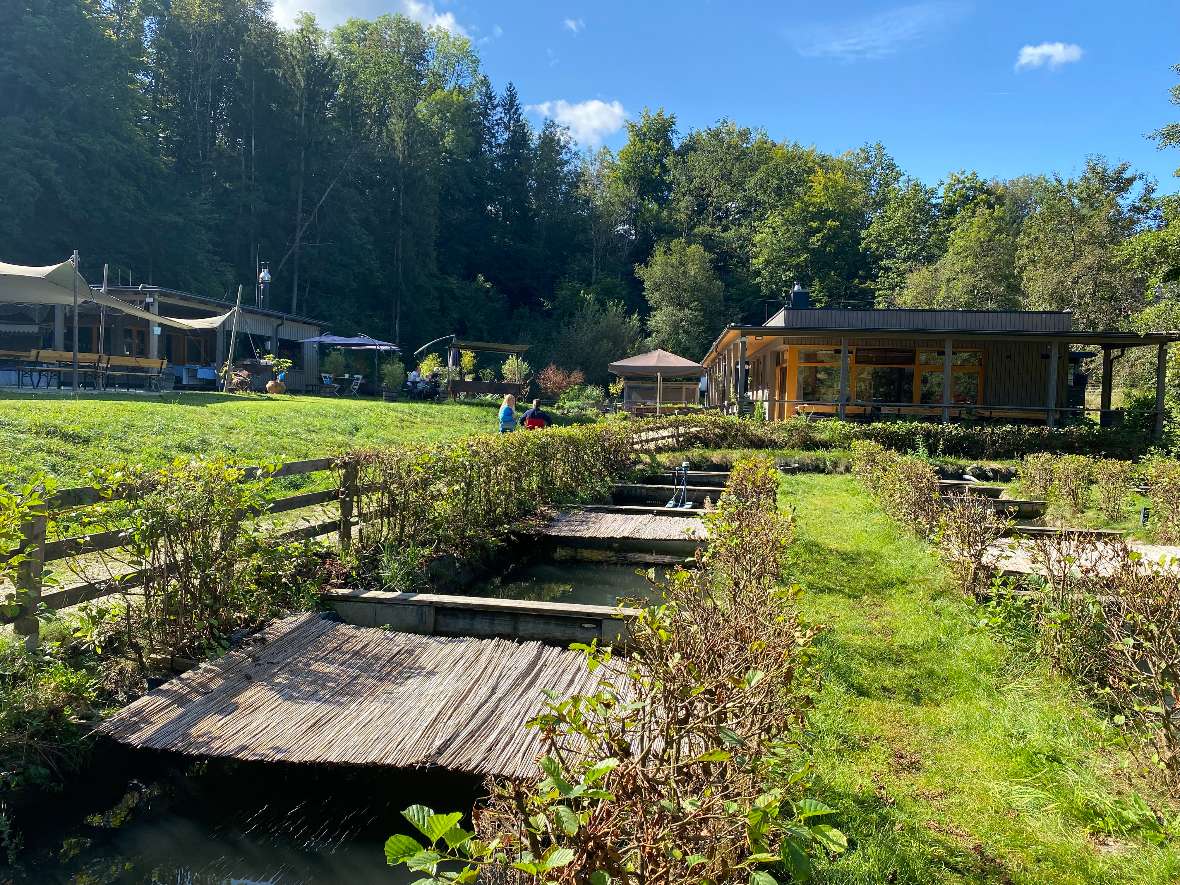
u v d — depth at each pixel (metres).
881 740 4.27
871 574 7.66
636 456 17.42
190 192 43.69
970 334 20.30
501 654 5.38
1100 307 38.72
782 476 15.69
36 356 18.75
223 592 5.48
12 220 32.09
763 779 2.53
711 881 2.06
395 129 55.84
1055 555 6.51
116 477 4.85
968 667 5.29
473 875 1.90
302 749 3.98
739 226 75.38
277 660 5.11
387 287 54.94
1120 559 5.50
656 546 9.54
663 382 43.88
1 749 3.84
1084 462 13.50
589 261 72.12
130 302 26.47
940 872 3.14
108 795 4.13
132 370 21.56
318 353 36.69
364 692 4.70
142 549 5.07
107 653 4.93
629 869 2.09
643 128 86.50
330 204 51.41
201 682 4.73
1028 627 5.73
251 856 3.63
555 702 4.59
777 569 6.03
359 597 6.35
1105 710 4.72
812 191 67.06
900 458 13.26
